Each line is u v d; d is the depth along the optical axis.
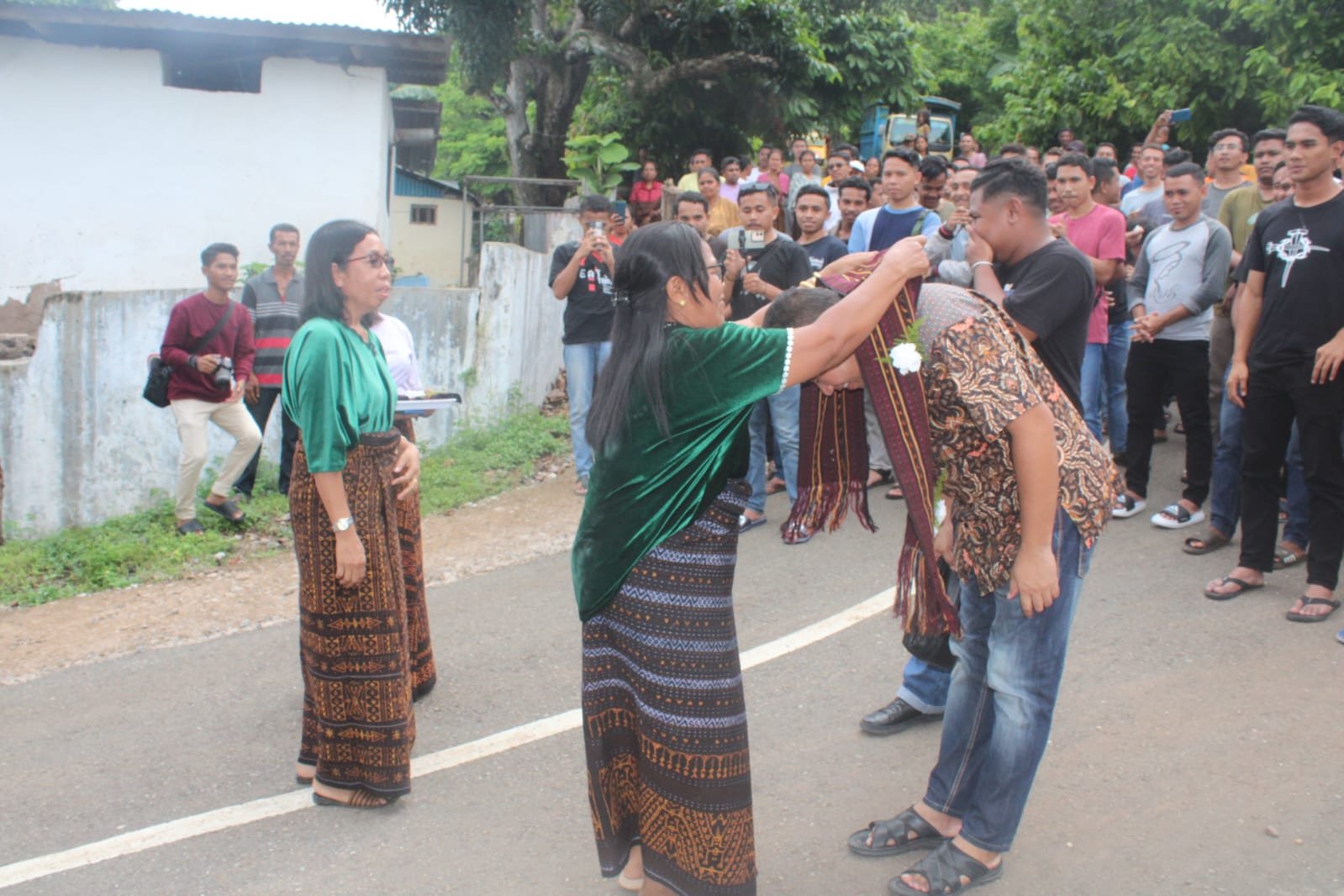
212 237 11.02
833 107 17.42
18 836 3.62
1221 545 5.73
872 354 2.71
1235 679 4.21
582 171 15.12
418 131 16.42
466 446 8.55
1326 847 3.15
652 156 17.56
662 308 2.56
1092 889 3.03
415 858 3.40
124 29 10.23
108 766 4.11
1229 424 5.52
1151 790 3.50
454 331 8.59
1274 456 4.93
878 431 7.16
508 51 15.28
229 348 7.09
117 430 7.64
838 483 2.97
